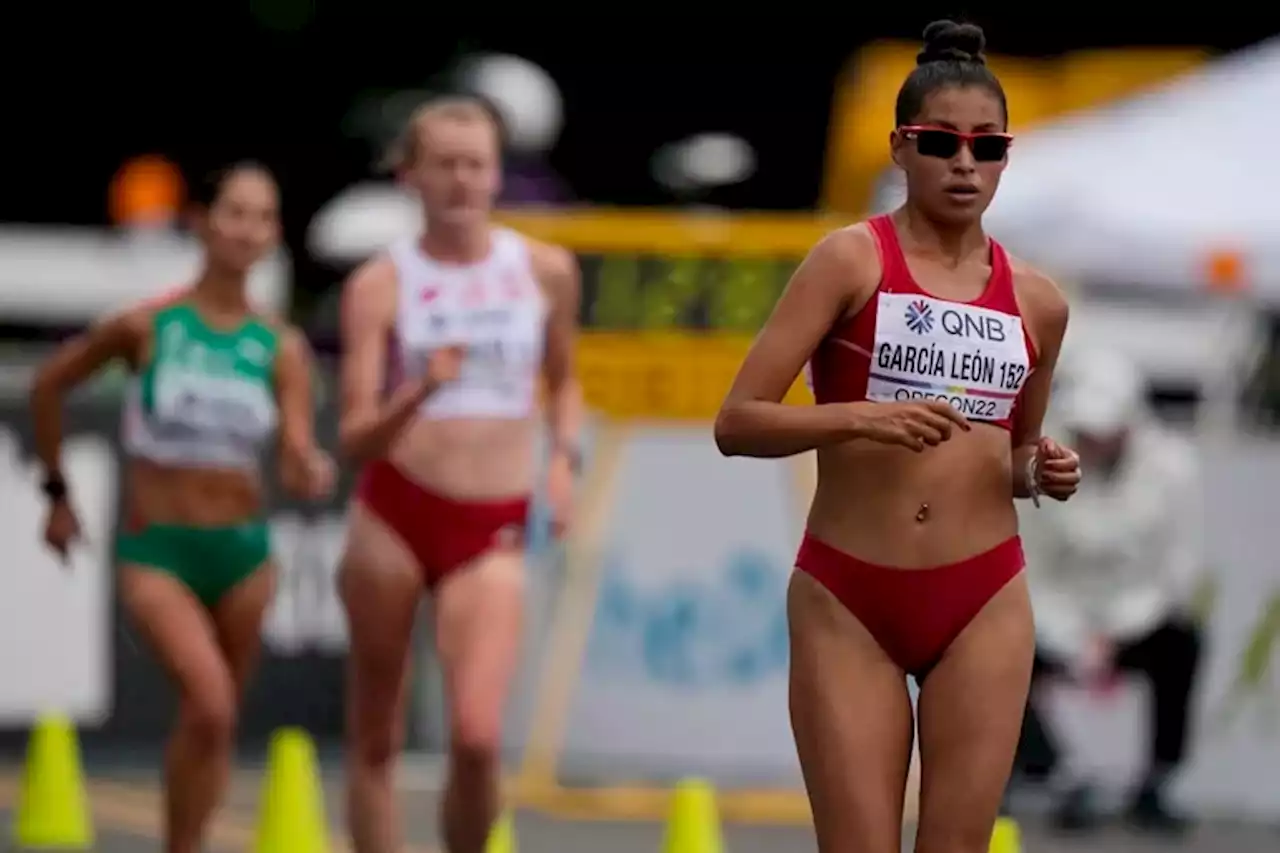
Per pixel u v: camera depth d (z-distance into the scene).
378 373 28.25
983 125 20.38
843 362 20.58
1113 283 49.53
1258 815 40.91
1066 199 46.69
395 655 28.64
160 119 86.44
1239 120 48.09
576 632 42.34
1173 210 46.38
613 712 42.22
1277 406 53.09
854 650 20.39
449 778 27.81
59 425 31.05
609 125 80.88
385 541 28.38
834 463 20.59
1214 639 41.19
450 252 28.91
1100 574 38.97
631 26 85.25
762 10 84.56
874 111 62.75
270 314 31.25
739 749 42.03
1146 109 49.91
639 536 42.50
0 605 43.53
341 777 42.16
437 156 28.61
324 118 87.19
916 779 40.91
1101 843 37.56
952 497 20.48
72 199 85.81
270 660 44.38
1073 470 20.59
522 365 28.84
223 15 86.62
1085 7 85.12
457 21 86.94
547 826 38.50
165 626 29.75
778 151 80.25
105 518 43.69
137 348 30.64
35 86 85.81
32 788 35.72
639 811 40.00
